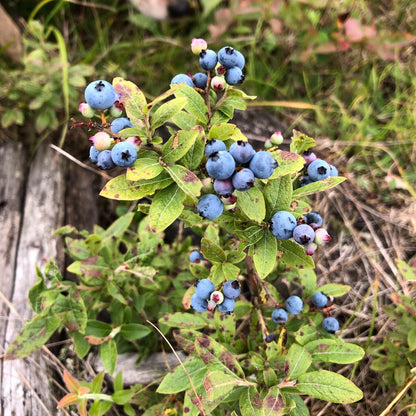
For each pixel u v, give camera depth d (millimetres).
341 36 409
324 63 467
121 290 266
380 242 374
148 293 287
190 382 193
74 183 377
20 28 470
